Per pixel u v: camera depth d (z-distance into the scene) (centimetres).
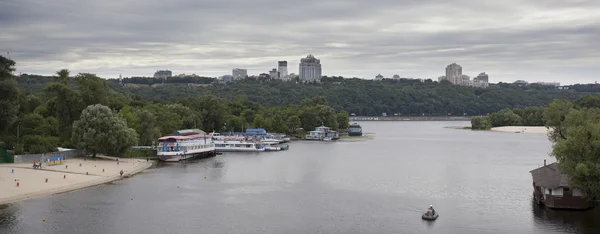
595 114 15862
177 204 14525
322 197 15612
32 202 14312
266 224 12525
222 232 11844
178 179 18788
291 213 13575
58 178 17562
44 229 11906
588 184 12438
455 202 14912
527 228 12050
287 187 17300
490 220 12825
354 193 16250
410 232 11888
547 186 13550
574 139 12694
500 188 17125
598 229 11806
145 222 12600
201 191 16462
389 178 19350
